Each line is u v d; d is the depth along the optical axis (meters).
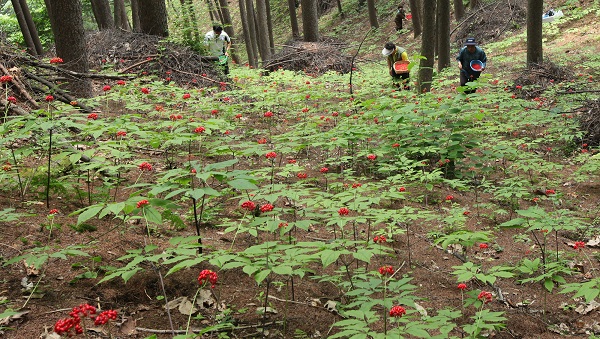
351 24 28.72
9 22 23.64
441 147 7.15
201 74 12.01
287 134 6.89
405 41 22.88
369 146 7.61
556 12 17.66
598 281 3.06
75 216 4.56
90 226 4.28
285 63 16.48
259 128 8.67
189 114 7.75
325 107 9.28
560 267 3.96
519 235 5.37
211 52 13.23
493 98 8.94
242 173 3.28
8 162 5.30
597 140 8.55
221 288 3.71
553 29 17.08
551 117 8.65
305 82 11.05
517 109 8.95
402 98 9.49
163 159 6.57
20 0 17.17
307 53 16.94
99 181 5.54
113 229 4.25
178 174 3.58
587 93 9.88
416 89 11.01
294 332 3.38
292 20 23.41
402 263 4.62
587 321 3.99
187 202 5.32
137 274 3.72
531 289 4.47
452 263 4.79
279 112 9.96
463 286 3.33
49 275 3.59
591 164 7.01
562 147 8.83
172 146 6.92
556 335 3.79
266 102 8.84
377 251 3.12
